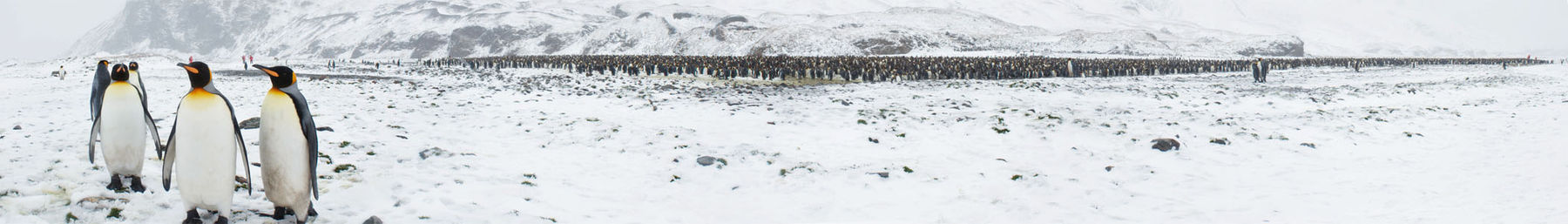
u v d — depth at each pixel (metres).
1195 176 9.75
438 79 32.38
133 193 6.42
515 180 8.62
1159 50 108.69
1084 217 7.73
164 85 22.78
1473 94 22.98
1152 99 20.97
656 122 14.50
